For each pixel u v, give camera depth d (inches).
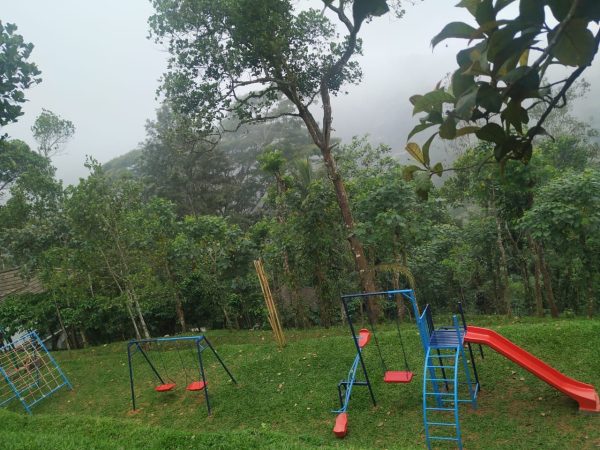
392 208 422.9
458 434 214.7
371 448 213.3
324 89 450.6
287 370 348.5
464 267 566.6
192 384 329.1
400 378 266.7
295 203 465.1
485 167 396.5
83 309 571.2
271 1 382.6
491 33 35.4
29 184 576.4
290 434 263.1
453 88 40.2
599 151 804.0
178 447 230.4
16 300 604.7
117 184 477.4
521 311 558.9
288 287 543.8
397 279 462.0
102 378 424.2
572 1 33.3
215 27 408.8
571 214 342.3
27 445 224.7
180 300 594.6
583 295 502.3
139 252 504.1
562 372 275.7
